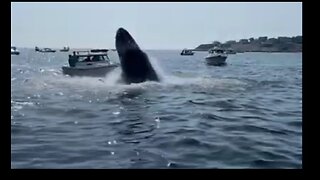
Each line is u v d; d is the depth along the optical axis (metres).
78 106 17.88
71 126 13.68
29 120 14.73
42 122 14.37
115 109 17.05
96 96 21.00
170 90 22.91
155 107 17.55
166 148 10.77
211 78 29.84
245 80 30.92
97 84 26.00
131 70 24.53
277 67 61.22
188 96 20.97
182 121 14.48
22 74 40.16
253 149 10.66
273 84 28.61
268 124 14.10
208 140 11.59
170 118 15.05
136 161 9.60
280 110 17.19
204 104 18.47
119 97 20.55
